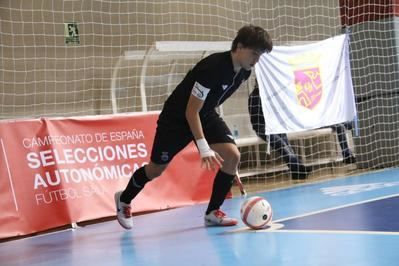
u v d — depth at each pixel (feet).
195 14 26.89
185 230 12.10
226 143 11.68
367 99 25.49
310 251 8.48
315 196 15.98
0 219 13.61
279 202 15.40
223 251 9.20
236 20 28.32
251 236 10.38
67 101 23.12
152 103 24.88
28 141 14.65
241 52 10.43
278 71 20.97
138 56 22.33
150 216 15.48
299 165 23.12
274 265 7.76
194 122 10.61
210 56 10.93
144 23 25.22
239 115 25.58
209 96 11.04
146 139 17.28
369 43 25.48
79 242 12.05
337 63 22.97
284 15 29.76
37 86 22.22
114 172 16.25
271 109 20.63
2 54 21.24
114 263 9.18
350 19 26.04
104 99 24.06
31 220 14.19
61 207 14.83
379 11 25.11
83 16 23.47
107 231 13.39
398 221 10.44
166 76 25.20
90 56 23.70
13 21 21.52
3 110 21.30
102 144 16.22
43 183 14.65
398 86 24.59
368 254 7.86
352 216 11.57
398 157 24.67
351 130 25.93
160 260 9.02
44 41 22.40
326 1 30.89
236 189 20.93
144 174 12.42
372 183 18.16
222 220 12.05
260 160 26.32
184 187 17.49
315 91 22.08
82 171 15.56
